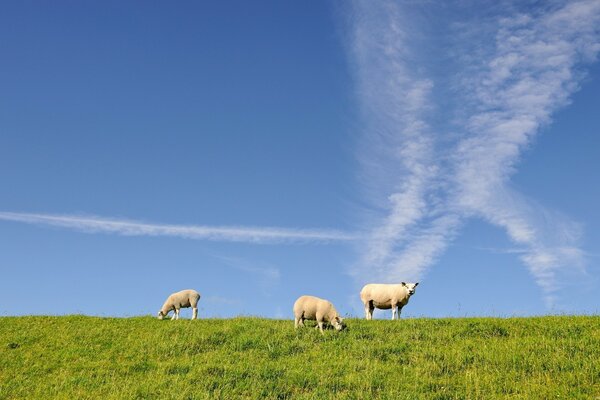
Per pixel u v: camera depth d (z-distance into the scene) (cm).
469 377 1964
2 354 2528
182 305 3412
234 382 2080
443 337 2459
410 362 2183
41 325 3023
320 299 2630
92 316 3272
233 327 2755
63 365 2378
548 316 2738
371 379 1984
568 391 1798
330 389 1961
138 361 2378
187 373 2191
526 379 1931
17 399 2011
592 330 2394
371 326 2680
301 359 2264
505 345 2256
